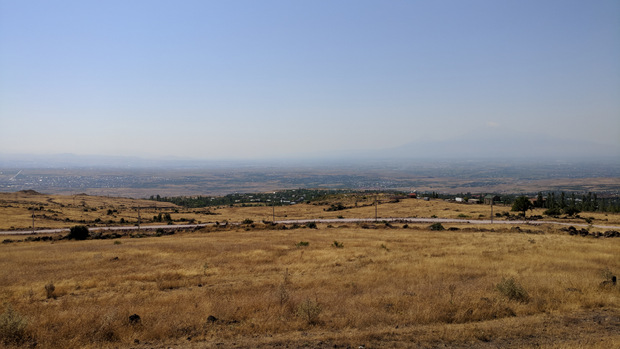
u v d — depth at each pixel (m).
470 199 127.31
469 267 23.17
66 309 15.49
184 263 28.17
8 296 18.70
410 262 25.86
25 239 52.66
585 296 15.05
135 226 71.56
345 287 18.55
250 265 26.77
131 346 10.91
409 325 12.24
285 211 108.38
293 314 13.61
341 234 49.72
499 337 10.96
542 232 48.44
